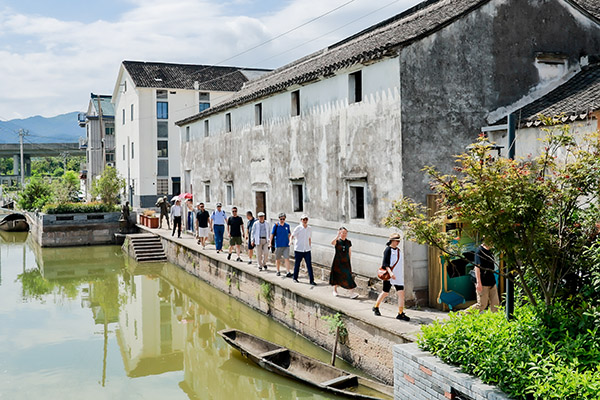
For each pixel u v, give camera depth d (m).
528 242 5.66
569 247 5.94
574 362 5.20
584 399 4.68
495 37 11.50
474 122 11.29
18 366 11.28
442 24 10.86
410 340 8.50
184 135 26.84
